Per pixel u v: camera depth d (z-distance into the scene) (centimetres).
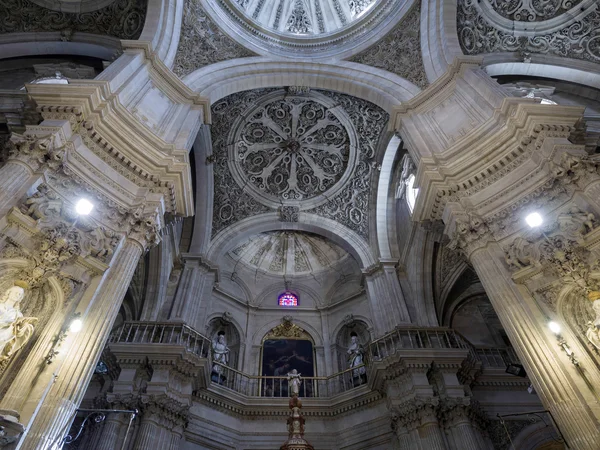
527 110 784
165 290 1485
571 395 577
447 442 1123
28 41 1248
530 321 664
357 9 1725
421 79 1250
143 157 835
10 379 547
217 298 1761
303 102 1655
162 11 1191
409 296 1550
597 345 597
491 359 1490
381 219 1739
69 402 557
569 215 688
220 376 1497
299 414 1064
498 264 742
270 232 1966
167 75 1060
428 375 1265
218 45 1388
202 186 1705
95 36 1277
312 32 1752
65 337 600
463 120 977
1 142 892
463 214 824
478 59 1050
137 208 784
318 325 1841
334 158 1778
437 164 917
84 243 686
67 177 720
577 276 642
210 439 1282
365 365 1521
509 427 1239
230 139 1703
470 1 1244
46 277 627
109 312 664
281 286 1981
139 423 1069
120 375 1150
